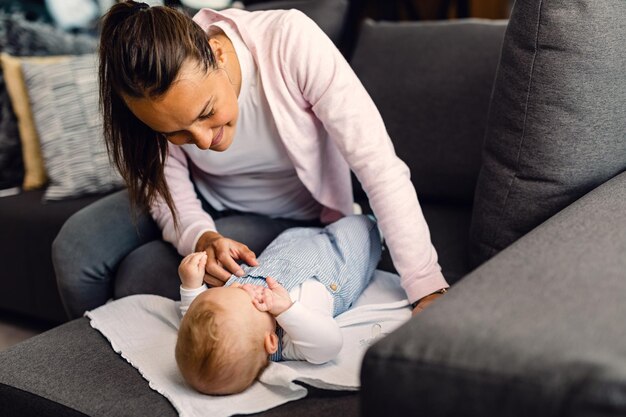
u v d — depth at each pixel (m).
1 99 2.28
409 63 1.83
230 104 1.18
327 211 1.58
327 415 1.03
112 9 1.17
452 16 3.18
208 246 1.38
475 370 0.66
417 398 0.69
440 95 1.77
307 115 1.37
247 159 1.48
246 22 1.38
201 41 1.14
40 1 2.94
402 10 3.22
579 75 1.22
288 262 1.29
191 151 1.47
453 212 1.75
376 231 1.45
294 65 1.32
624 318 0.68
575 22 1.21
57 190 2.12
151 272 1.48
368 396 0.72
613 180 1.18
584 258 0.82
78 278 1.53
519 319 0.71
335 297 1.28
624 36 1.22
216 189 1.62
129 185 1.37
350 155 1.31
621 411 0.57
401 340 0.72
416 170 1.80
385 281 1.43
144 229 1.62
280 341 1.18
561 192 1.28
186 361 1.09
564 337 0.66
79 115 2.15
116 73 1.12
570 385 0.61
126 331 1.28
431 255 1.28
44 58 2.34
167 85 1.08
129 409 1.06
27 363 1.20
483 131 1.72
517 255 0.88
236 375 1.08
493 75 1.72
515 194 1.33
